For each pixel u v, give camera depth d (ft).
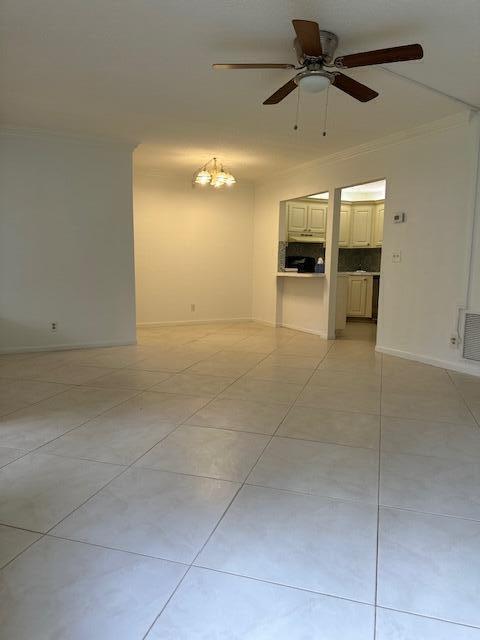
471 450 8.07
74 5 7.63
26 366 14.30
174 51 9.31
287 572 4.91
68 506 6.20
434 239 14.19
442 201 13.82
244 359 15.47
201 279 23.63
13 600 4.49
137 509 6.13
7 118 14.06
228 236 24.04
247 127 14.47
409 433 8.84
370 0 7.39
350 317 26.71
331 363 14.88
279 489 6.68
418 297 14.93
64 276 16.71
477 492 6.63
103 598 4.53
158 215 22.22
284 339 19.48
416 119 13.43
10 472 7.17
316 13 7.80
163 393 11.42
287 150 17.35
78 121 14.21
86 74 10.52
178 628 4.17
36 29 8.44
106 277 17.44
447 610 4.40
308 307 21.15
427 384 12.34
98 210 16.99
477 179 12.70
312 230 24.57
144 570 4.93
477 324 13.08
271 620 4.26
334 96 11.59
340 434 8.77
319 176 19.22
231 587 4.68
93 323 17.39
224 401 10.78
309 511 6.10
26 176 15.69
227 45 9.04
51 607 4.41
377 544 5.40
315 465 7.46
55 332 16.78
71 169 16.34
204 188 23.12
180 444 8.27
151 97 11.94
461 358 13.64
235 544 5.39
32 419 9.53
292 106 12.42
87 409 10.17
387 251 16.07
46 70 10.30
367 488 6.72
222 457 7.75
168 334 20.66
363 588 4.68
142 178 21.63
